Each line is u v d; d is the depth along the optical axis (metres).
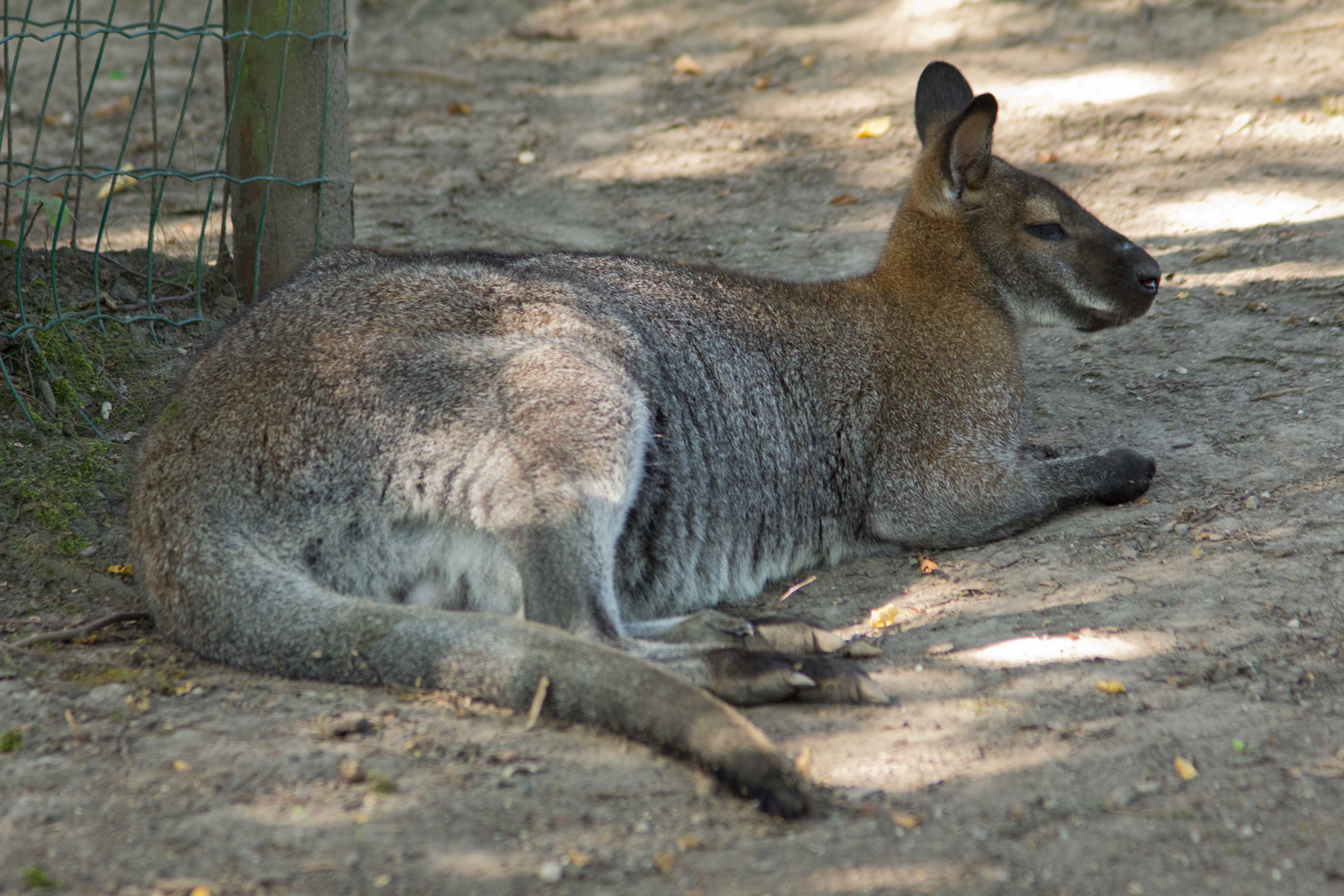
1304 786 5.57
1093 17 21.28
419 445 7.06
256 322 7.75
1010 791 5.69
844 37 22.33
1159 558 8.05
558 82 21.52
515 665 6.21
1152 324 11.87
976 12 22.30
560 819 5.47
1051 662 6.94
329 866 5.09
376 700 6.53
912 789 5.75
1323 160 15.48
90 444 9.09
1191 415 10.09
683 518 8.00
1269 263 12.80
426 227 15.24
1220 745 5.95
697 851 5.25
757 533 8.55
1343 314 11.35
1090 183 15.57
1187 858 5.15
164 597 6.94
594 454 7.07
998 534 9.00
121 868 5.07
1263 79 18.47
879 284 9.52
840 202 15.81
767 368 8.72
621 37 23.67
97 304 10.01
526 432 7.04
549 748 6.09
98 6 23.91
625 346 7.91
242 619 6.71
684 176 17.19
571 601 6.72
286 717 6.30
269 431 7.11
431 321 7.64
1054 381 11.16
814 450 8.84
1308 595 7.29
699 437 8.14
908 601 8.10
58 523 8.34
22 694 6.55
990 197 9.45
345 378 7.22
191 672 6.86
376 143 18.81
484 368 7.26
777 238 14.74
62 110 19.39
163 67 21.38
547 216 15.81
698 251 14.39
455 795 5.63
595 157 18.20
